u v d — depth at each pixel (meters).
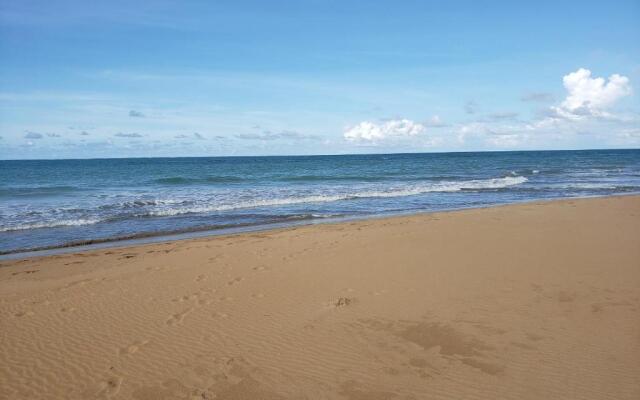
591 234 10.61
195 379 4.45
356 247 9.98
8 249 11.45
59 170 55.22
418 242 10.24
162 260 9.34
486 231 11.38
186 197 22.75
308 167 59.75
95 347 5.21
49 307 6.52
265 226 14.81
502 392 4.00
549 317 5.57
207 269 8.46
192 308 6.39
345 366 4.61
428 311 5.94
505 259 8.41
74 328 5.75
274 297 6.77
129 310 6.34
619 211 15.06
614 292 6.36
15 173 47.53
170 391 4.23
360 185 30.58
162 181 35.44
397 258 8.80
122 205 19.55
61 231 13.95
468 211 16.17
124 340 5.38
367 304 6.32
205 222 15.61
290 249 10.03
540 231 11.19
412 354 4.79
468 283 7.04
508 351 4.73
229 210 18.62
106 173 47.62
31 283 7.84
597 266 7.73
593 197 22.03
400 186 29.44
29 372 4.68
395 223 13.48
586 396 3.89
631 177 36.94
